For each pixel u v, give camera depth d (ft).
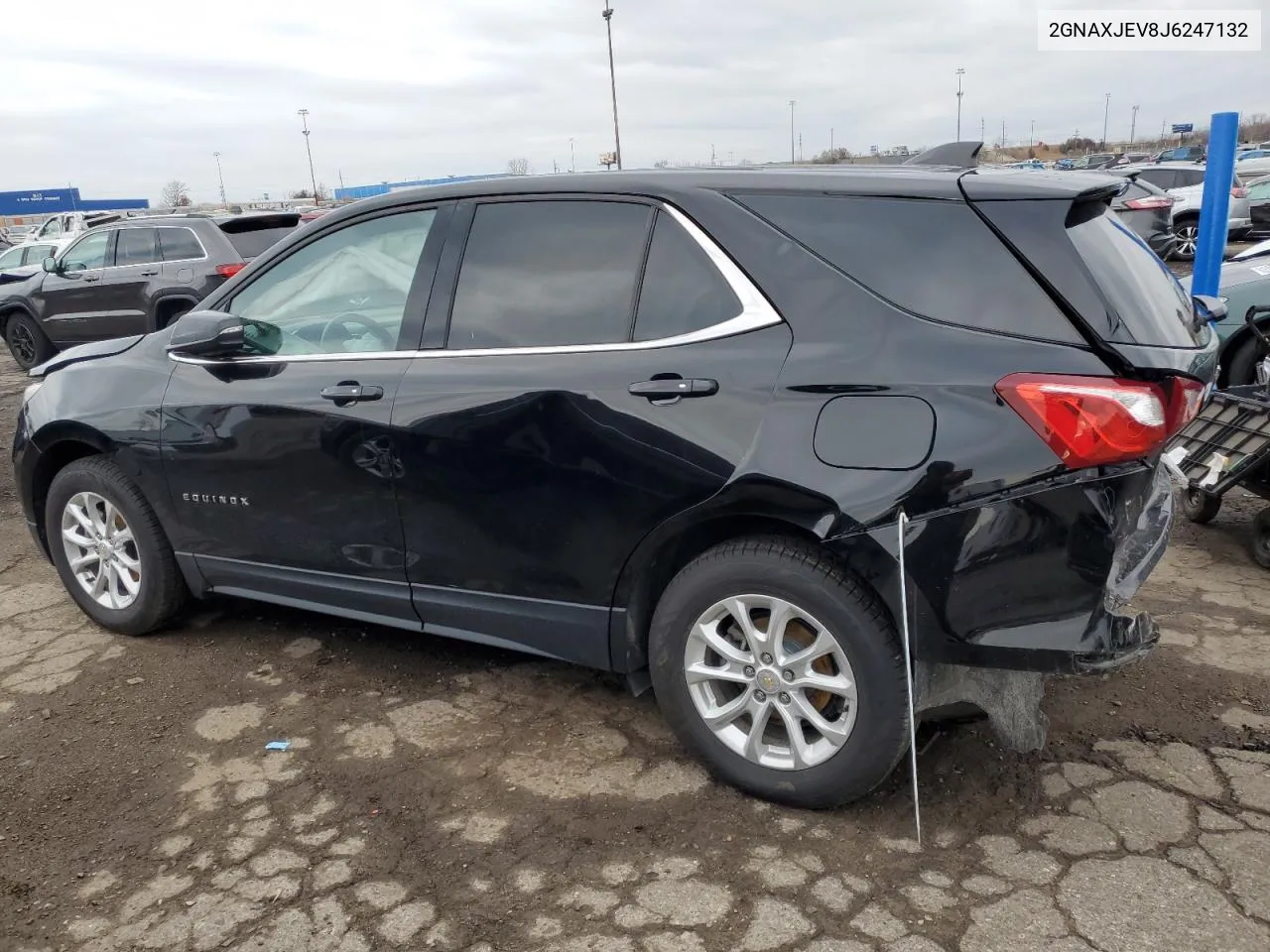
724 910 7.82
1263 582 13.94
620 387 9.17
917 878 8.11
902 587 8.03
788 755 9.05
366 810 9.30
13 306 39.45
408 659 12.44
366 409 10.52
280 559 11.75
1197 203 62.39
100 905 8.13
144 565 12.80
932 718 9.03
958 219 8.30
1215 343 9.38
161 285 35.29
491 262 10.27
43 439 13.23
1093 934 7.39
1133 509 7.99
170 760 10.27
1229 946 7.23
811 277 8.66
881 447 8.08
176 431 11.98
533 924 7.76
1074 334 7.79
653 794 9.42
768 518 8.66
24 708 11.46
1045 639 7.88
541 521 9.74
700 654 9.21
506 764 10.03
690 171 9.69
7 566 16.35
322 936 7.70
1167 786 9.23
